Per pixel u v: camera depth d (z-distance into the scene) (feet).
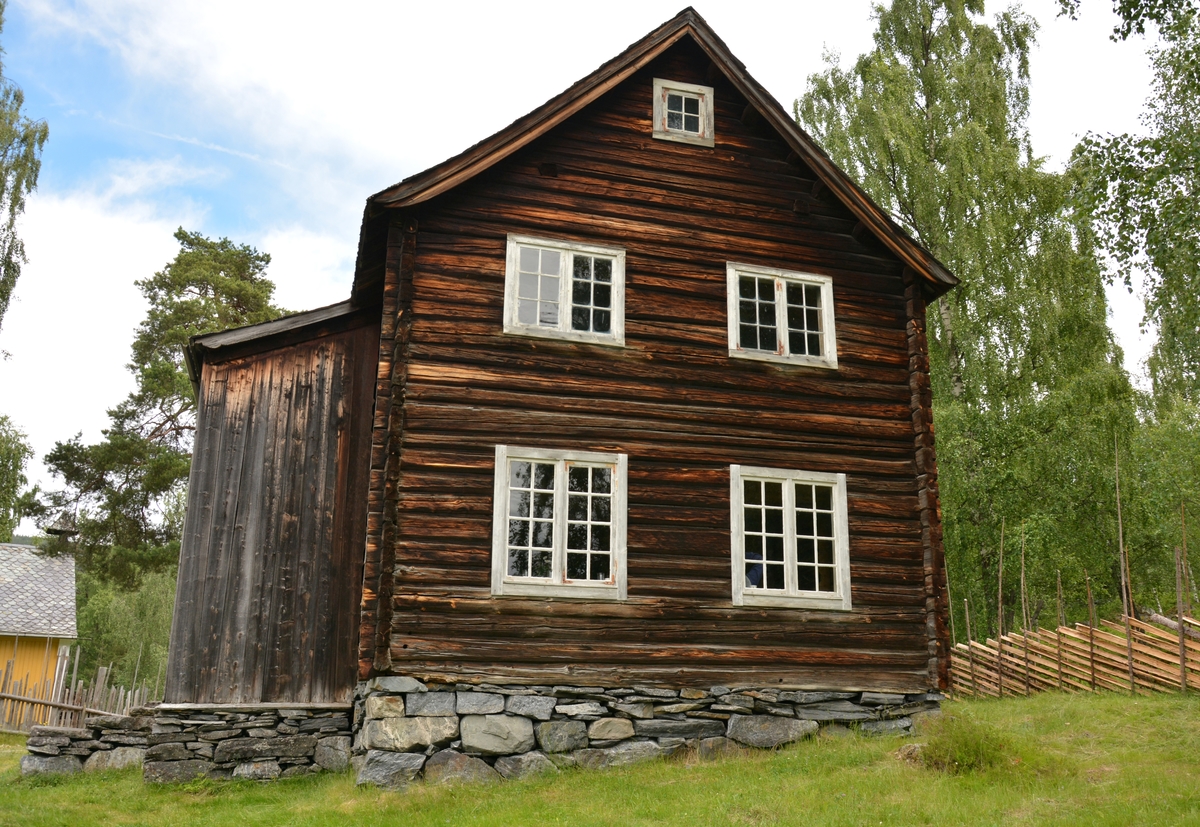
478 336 38.50
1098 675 47.39
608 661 36.55
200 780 37.37
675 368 40.60
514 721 34.96
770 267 43.47
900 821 26.71
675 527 38.70
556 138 42.16
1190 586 86.38
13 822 30.78
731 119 45.19
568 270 40.52
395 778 33.27
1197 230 40.75
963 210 74.74
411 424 36.83
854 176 80.94
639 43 42.63
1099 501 69.62
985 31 82.58
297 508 41.68
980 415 70.74
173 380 88.43
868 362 43.68
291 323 43.09
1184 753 33.32
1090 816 26.16
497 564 36.11
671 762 35.78
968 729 33.37
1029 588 74.59
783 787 30.86
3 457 95.14
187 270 96.37
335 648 40.47
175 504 89.71
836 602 39.83
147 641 142.31
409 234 38.86
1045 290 72.69
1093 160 45.39
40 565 97.50
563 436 38.27
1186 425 99.45
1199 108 61.36
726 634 38.14
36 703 56.34
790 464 40.93
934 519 41.39
